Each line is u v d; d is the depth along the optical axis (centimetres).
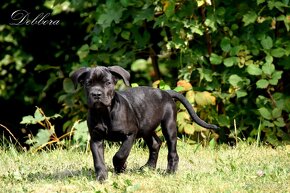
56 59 1861
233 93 1394
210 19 1380
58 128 1806
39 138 1402
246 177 1033
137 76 1862
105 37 1485
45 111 1853
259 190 948
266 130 1394
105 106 982
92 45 1495
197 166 1155
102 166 1025
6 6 1819
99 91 974
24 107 1878
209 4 1332
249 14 1368
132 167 1156
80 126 1390
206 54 1433
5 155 1312
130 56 1500
